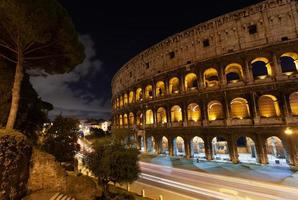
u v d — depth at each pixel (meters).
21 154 18.45
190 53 51.09
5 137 16.77
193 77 52.75
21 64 23.20
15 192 17.09
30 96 30.88
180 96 50.22
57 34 23.08
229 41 45.12
